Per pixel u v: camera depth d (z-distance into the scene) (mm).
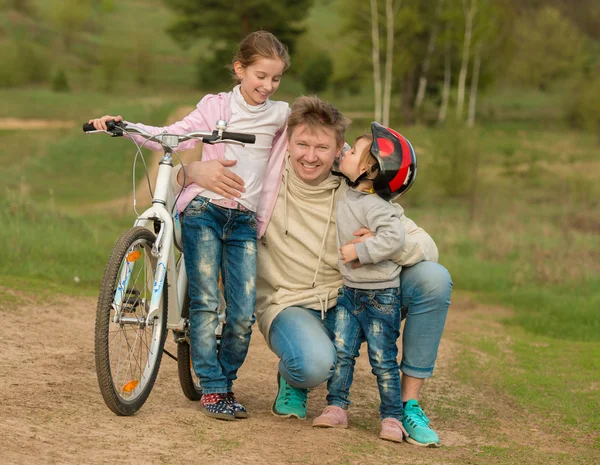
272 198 4152
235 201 3998
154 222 3898
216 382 3998
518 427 4695
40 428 3385
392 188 3947
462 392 5438
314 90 75562
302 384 3949
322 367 3896
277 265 4230
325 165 4035
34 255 9430
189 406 4238
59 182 29641
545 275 12102
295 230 4164
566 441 4461
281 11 61375
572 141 46969
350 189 4090
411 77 58625
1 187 22531
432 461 3701
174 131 3988
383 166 3885
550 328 9039
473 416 4848
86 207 24891
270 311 4156
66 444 3227
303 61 77250
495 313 10023
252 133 4062
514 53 70875
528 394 5543
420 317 4055
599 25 102375
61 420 3551
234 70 4117
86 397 4027
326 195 4168
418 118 57656
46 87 74125
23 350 5086
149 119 42500
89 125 3824
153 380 3943
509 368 6461
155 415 3875
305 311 4145
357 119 57375
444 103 57406
